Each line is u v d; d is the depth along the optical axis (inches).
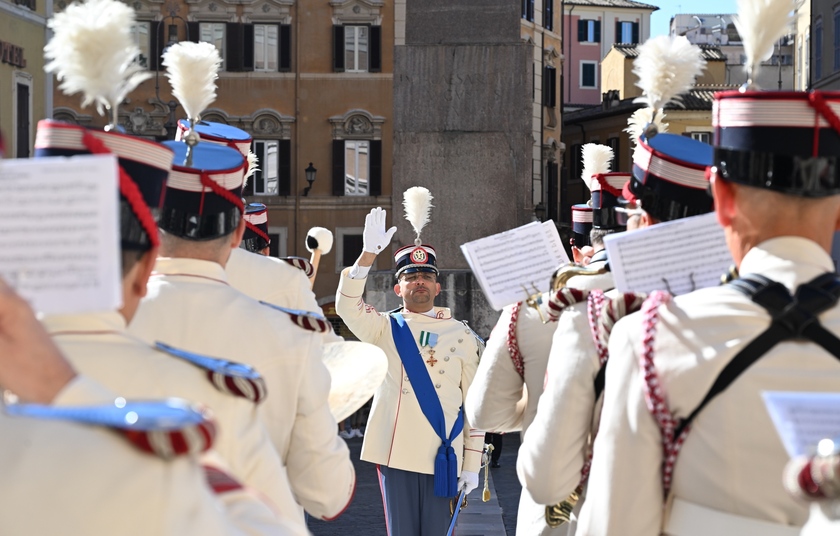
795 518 104.4
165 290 147.6
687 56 141.5
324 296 1691.7
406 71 904.3
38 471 69.0
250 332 148.1
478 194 906.7
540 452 149.1
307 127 1691.7
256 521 79.1
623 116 2258.9
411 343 333.4
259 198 1689.2
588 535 118.0
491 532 470.0
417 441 327.3
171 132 1526.8
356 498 600.4
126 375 105.0
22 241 76.8
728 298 110.4
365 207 1690.5
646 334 112.7
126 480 68.7
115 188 77.2
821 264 111.1
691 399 108.8
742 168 112.0
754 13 112.5
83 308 76.8
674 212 150.1
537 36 1915.6
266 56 1691.7
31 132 1202.0
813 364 106.3
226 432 115.7
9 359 72.9
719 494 107.4
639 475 112.3
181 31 1660.9
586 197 2358.5
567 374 147.6
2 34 1135.6
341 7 1685.5
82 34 107.5
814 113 109.7
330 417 154.7
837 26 1391.5
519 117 904.9
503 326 195.5
